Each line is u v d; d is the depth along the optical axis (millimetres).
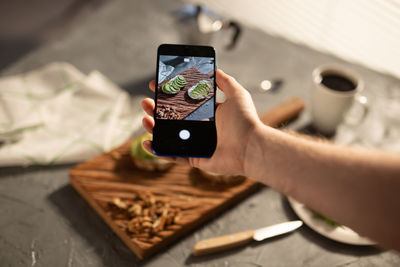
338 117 914
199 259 698
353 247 721
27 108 959
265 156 535
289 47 1288
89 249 706
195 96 623
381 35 1301
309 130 977
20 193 797
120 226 714
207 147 589
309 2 1403
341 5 1330
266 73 1171
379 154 448
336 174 455
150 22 1354
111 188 785
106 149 884
